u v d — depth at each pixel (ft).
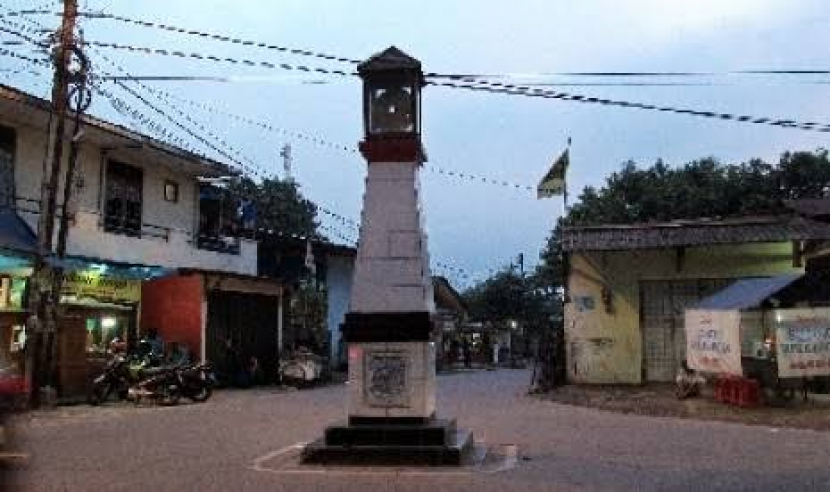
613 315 85.66
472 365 176.65
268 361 103.40
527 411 62.44
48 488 30.35
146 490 30.07
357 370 37.83
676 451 39.63
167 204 95.55
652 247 81.56
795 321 59.26
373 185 38.96
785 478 31.94
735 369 60.54
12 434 23.18
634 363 84.94
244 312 99.71
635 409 61.93
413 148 38.83
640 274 85.71
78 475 33.32
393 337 37.58
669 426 50.62
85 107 66.33
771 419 52.75
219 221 105.91
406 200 38.68
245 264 109.50
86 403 70.49
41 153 76.28
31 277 63.31
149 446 42.34
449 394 82.94
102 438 45.85
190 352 87.40
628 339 85.25
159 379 70.03
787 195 114.73
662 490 29.78
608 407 64.28
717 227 84.89
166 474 33.58
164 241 91.76
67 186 66.59
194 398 72.43
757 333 64.95
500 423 53.42
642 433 47.01
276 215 145.69
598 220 120.37
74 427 51.80
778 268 82.74
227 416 58.95
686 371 68.90
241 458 37.99
